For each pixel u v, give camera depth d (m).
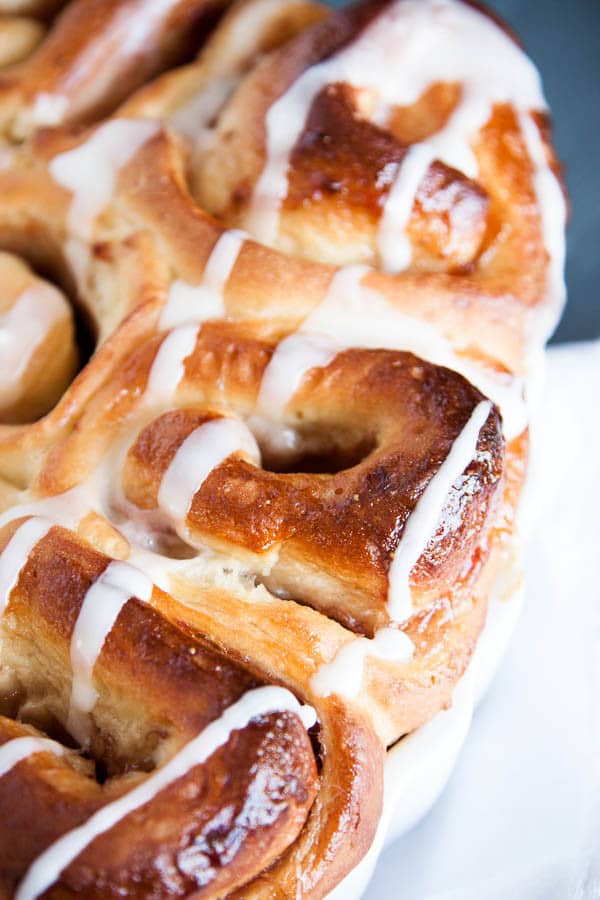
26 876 0.35
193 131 0.45
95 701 0.37
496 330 0.42
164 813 0.35
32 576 0.38
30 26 0.48
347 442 0.40
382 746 0.38
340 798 0.37
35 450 0.40
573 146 0.58
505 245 0.43
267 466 0.40
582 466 0.46
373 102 0.43
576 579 0.45
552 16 0.62
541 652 0.43
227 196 0.43
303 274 0.41
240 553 0.38
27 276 0.43
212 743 0.35
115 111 0.46
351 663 0.38
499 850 0.40
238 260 0.41
